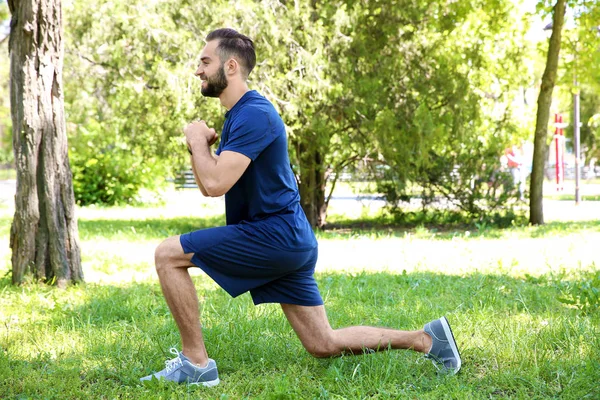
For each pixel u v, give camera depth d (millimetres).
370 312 5871
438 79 12844
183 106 11492
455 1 13492
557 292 6629
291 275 3990
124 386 4047
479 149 14414
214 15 11430
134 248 10547
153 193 21281
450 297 6500
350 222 15383
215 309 6016
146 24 11375
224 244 3836
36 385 4043
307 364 4375
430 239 11703
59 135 7293
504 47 14844
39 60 7164
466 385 3938
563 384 3928
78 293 6812
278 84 11461
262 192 3869
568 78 14391
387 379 4004
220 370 4348
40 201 7223
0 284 7258
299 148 13391
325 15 12086
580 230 12523
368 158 13625
